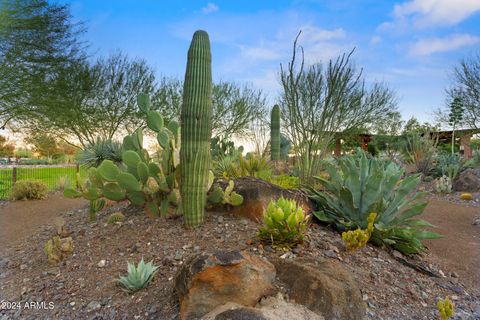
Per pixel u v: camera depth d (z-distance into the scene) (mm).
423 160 11305
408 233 4090
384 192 4570
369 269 3527
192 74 4152
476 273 4105
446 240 5195
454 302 3271
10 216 7246
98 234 4543
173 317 2709
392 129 21172
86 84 17422
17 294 3402
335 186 4773
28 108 15945
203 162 4156
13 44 14836
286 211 3604
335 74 6246
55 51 16156
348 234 3707
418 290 3363
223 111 21859
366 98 16938
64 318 2906
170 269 3387
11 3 14258
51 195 10250
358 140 21797
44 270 3857
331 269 2902
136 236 4230
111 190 4699
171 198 4488
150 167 4504
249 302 2631
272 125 12125
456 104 19125
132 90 18766
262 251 3477
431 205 7422
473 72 18281
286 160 12406
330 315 2535
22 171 13516
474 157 12227
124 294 3131
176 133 4957
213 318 2445
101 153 8094
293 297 2695
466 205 7477
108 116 18844
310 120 6504
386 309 2906
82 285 3383
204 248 3676
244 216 4406
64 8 15930
